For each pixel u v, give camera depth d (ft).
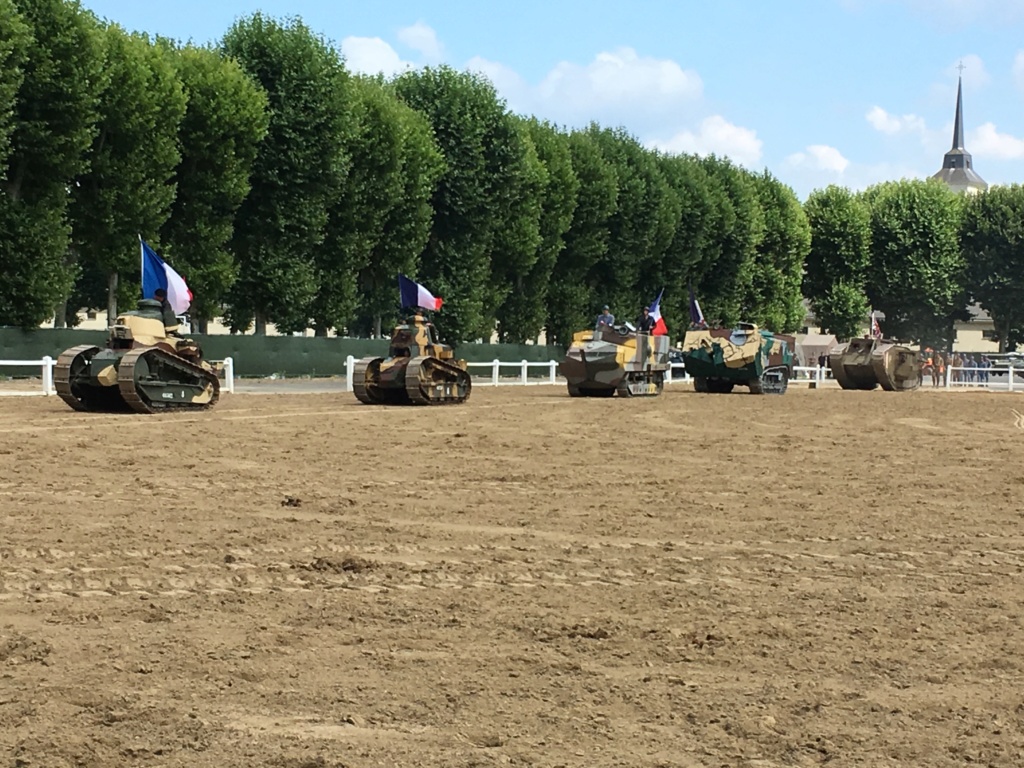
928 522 37.70
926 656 22.26
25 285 112.27
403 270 150.00
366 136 143.23
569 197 170.60
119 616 24.23
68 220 118.73
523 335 173.68
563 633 23.35
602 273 185.68
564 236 176.24
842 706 19.22
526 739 17.44
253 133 128.36
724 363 117.80
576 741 17.40
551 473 48.55
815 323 245.24
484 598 26.30
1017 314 241.96
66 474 45.14
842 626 24.43
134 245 120.88
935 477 49.14
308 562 29.63
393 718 18.25
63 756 16.44
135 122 118.62
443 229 159.02
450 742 17.26
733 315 205.26
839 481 47.44
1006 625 24.71
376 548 31.78
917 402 105.40
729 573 29.63
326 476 46.21
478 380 145.18
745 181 214.90
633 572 29.50
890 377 136.36
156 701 18.79
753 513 38.96
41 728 17.51
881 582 28.91
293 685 19.76
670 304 193.67
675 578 28.89
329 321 143.95
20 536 32.40
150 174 121.29
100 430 61.98
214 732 17.46
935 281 232.73
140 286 124.77
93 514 36.22
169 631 23.04
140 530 33.60
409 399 91.81
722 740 17.57
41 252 112.57
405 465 50.34
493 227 159.84
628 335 107.55
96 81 113.91
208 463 49.49
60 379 74.13
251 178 135.33
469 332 157.28
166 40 133.59
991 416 87.81
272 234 136.87
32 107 111.14
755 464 53.06
